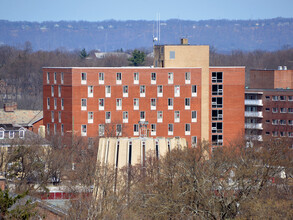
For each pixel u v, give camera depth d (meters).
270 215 152.50
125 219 164.00
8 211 137.88
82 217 158.88
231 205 165.62
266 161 175.12
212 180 173.75
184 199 171.00
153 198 173.12
